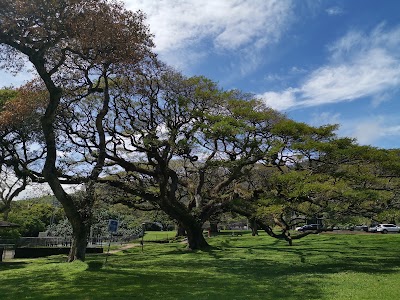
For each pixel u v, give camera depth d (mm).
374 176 19344
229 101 26672
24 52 15984
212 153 27156
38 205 50000
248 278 15336
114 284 13484
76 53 17609
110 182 27062
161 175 27094
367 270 17453
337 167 20141
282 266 19641
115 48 17406
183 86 26969
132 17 17781
